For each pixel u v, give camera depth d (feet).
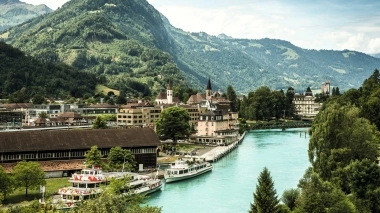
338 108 545.03
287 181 573.33
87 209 288.10
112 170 592.19
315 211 347.36
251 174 647.97
